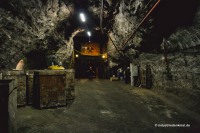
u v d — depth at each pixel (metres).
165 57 8.99
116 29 15.57
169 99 7.73
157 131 4.05
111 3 12.67
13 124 3.05
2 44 7.31
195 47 6.68
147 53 12.06
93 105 6.82
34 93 6.59
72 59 22.53
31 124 4.52
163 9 7.21
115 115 5.43
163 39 8.86
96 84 14.88
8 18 7.23
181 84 7.62
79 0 13.38
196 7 5.63
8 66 8.22
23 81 6.36
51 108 6.23
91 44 25.69
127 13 10.95
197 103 6.21
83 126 4.42
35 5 9.07
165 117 5.16
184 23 6.61
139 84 12.86
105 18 15.70
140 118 5.09
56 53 14.94
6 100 2.61
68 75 7.84
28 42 9.70
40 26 10.57
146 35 10.26
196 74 6.52
